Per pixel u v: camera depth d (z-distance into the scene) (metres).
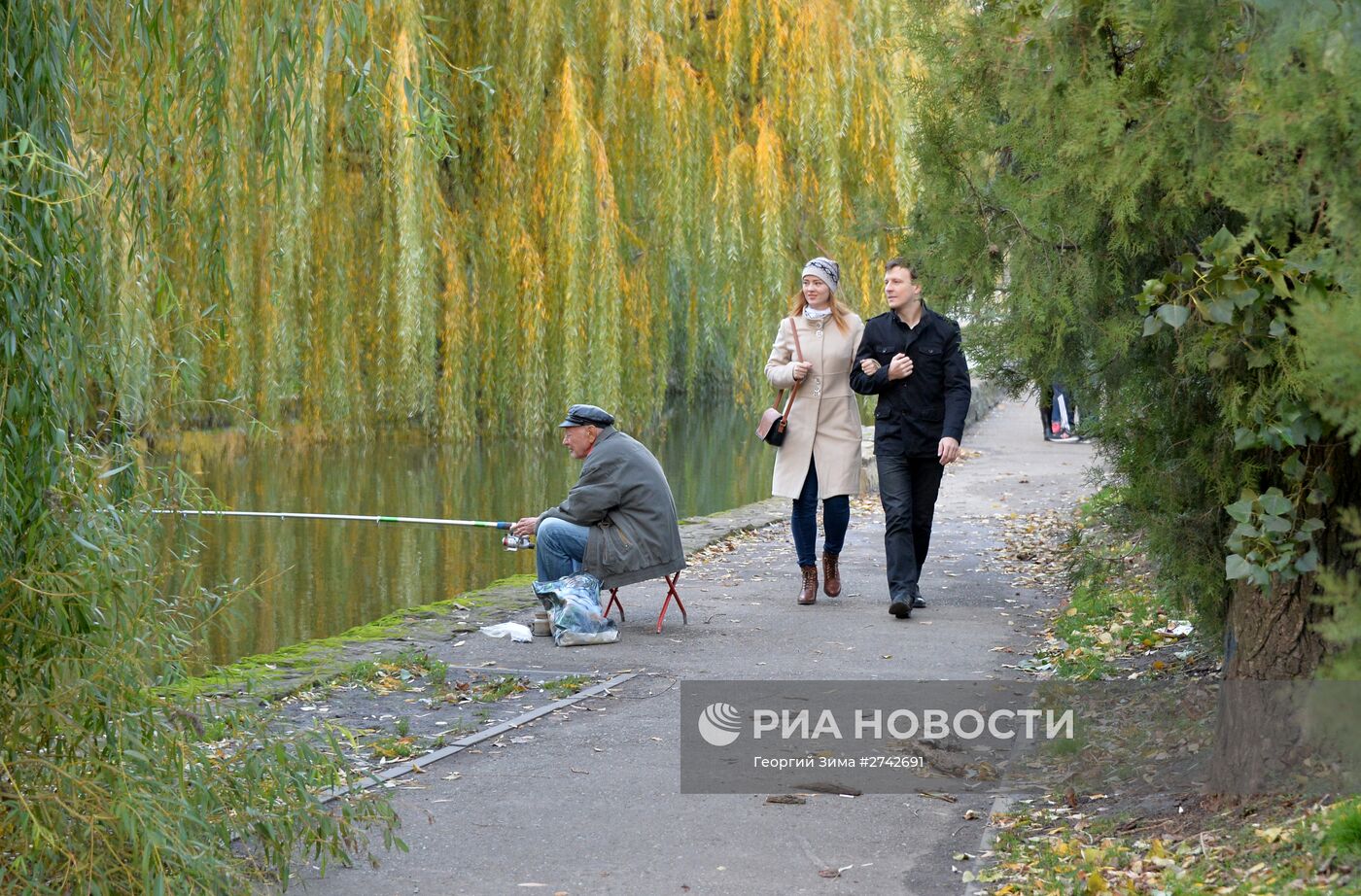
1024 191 6.75
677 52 21.27
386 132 18.42
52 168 5.17
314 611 14.82
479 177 20.97
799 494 12.68
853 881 6.13
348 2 7.12
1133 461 7.33
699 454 33.44
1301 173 5.27
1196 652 9.48
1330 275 5.50
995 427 33.72
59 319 5.39
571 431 11.62
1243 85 5.46
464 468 23.14
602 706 9.26
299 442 23.91
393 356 20.59
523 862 6.38
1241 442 6.15
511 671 10.27
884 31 20.86
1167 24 5.68
